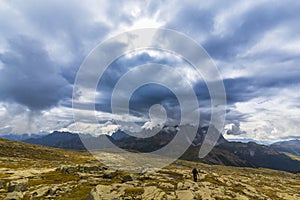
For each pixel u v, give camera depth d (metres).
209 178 67.31
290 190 76.88
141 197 34.84
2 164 94.38
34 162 110.25
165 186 45.06
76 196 38.34
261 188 69.88
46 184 48.78
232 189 53.47
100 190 35.47
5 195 39.94
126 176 51.56
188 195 38.41
